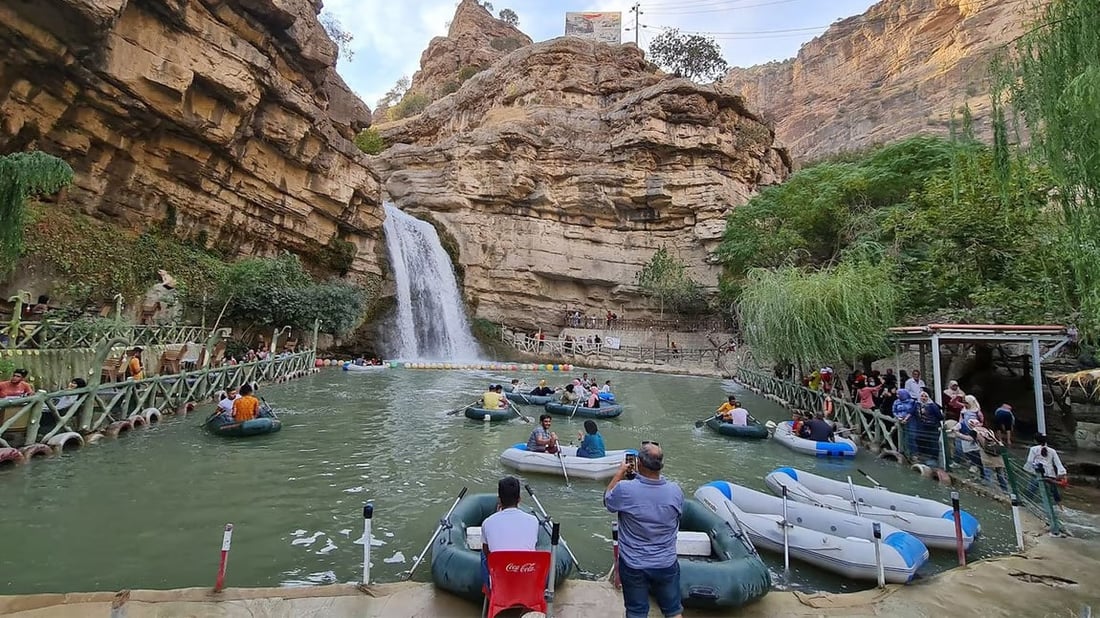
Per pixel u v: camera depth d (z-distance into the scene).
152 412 13.30
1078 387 14.57
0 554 6.37
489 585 4.78
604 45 57.62
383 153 49.31
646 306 47.03
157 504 8.25
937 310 17.44
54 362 12.39
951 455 11.25
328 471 10.43
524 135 46.56
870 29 125.38
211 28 22.72
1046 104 7.23
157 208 24.38
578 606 5.54
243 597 5.40
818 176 34.81
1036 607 5.77
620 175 47.62
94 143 21.50
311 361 26.70
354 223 34.19
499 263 44.97
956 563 7.26
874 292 16.09
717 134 49.03
